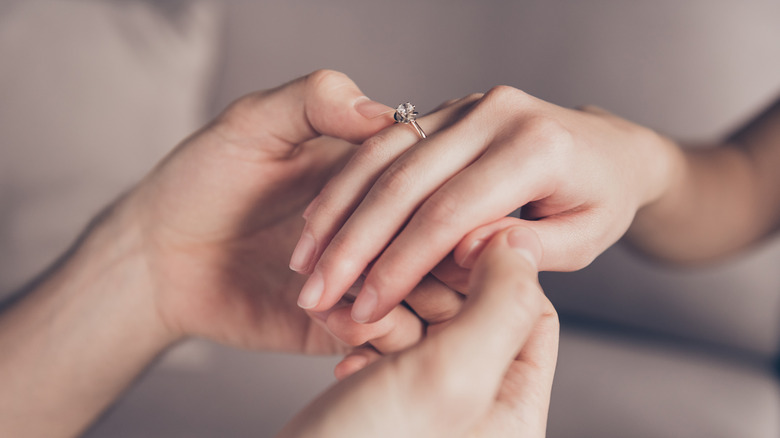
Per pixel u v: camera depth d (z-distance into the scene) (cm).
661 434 55
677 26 66
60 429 47
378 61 72
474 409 30
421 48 71
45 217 62
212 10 71
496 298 31
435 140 37
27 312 47
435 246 35
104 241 47
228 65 75
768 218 62
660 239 60
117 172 65
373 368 31
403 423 30
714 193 57
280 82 74
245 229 45
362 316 36
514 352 31
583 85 68
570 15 67
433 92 72
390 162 37
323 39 73
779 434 57
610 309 70
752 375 65
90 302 46
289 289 45
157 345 48
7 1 65
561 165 36
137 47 67
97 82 65
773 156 61
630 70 67
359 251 36
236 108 43
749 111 66
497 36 69
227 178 44
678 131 68
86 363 47
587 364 63
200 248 46
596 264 69
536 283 32
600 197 37
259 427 53
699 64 66
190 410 54
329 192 38
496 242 33
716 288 67
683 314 68
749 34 65
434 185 36
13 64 63
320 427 30
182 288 46
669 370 64
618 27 67
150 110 66
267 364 59
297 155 44
